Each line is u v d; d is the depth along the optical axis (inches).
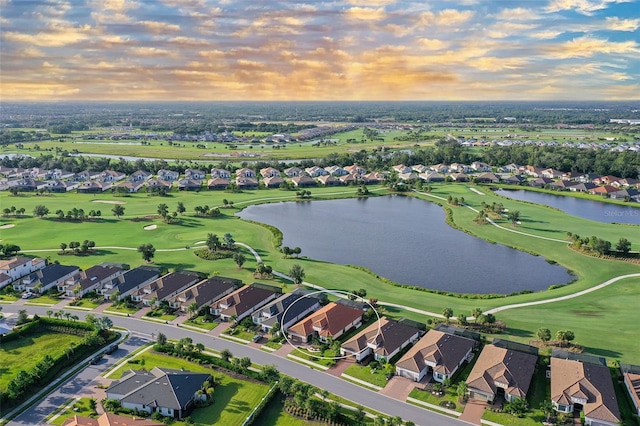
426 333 3964.1
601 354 3705.7
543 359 3639.3
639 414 2972.4
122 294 4830.2
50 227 7322.8
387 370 3489.2
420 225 7667.3
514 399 3093.0
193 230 7214.6
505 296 4889.3
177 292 4852.4
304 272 5497.1
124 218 7859.3
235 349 3870.6
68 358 3668.8
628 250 5984.3
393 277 5487.2
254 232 7111.2
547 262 5954.7
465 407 3117.6
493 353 3563.0
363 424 2935.5
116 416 2886.3
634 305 4571.9
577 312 4458.7
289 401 3171.8
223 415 3051.2
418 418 3011.8
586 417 2925.7
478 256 6195.9
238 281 5054.1
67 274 5310.0
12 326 4210.1
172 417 3041.3
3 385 3351.4
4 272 5191.9
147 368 3575.3
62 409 3102.9
